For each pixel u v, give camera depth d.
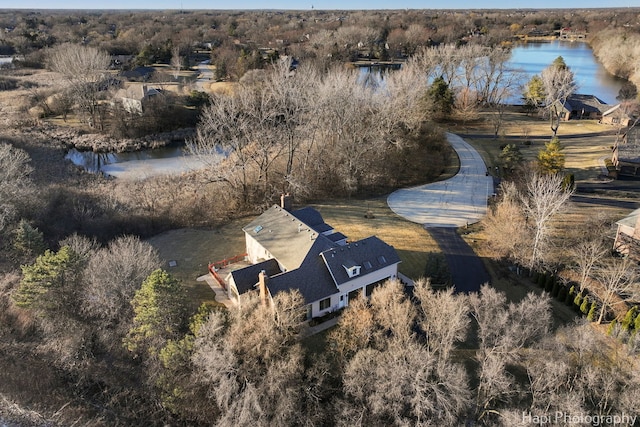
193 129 100.12
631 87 112.25
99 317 38.28
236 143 60.78
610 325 36.72
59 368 36.78
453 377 28.34
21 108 104.50
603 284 40.28
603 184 66.19
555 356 32.84
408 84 76.56
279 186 65.06
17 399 34.50
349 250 41.59
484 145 86.56
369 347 31.73
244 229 47.84
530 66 158.38
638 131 74.94
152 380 34.28
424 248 50.84
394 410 27.86
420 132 80.31
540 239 44.53
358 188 67.06
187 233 54.88
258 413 28.73
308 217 49.31
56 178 72.75
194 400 31.88
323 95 65.12
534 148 83.44
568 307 41.28
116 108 97.88
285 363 30.34
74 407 33.91
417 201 63.41
